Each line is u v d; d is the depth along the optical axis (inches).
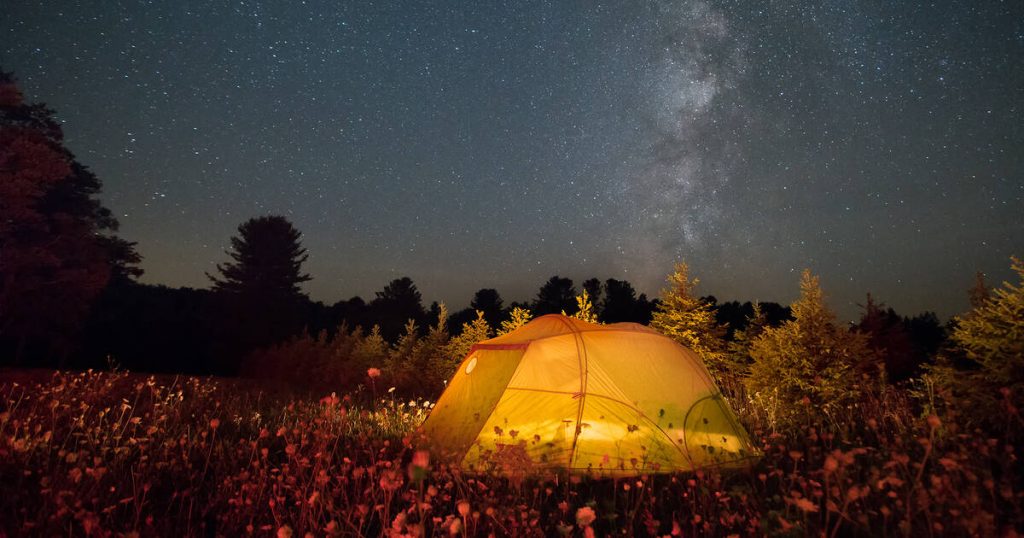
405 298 1887.3
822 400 364.5
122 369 1201.4
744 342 603.5
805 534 123.7
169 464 208.1
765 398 373.4
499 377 253.6
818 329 396.8
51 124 1031.6
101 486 172.6
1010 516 131.6
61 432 256.8
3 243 876.6
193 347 1492.4
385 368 887.7
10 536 133.8
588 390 234.1
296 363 1072.2
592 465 212.5
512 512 143.4
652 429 223.8
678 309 592.1
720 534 139.9
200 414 345.1
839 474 133.0
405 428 307.3
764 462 214.4
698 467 203.6
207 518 164.2
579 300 637.3
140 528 147.9
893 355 649.6
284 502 168.9
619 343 249.4
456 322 1690.5
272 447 257.1
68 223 1013.2
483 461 208.5
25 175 755.4
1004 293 258.8
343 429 289.4
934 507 132.8
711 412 236.7
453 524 115.3
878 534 126.1
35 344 1204.5
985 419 234.5
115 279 1321.4
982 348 259.6
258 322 1652.3
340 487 168.9
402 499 170.9
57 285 1002.1
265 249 1781.5
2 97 729.6
